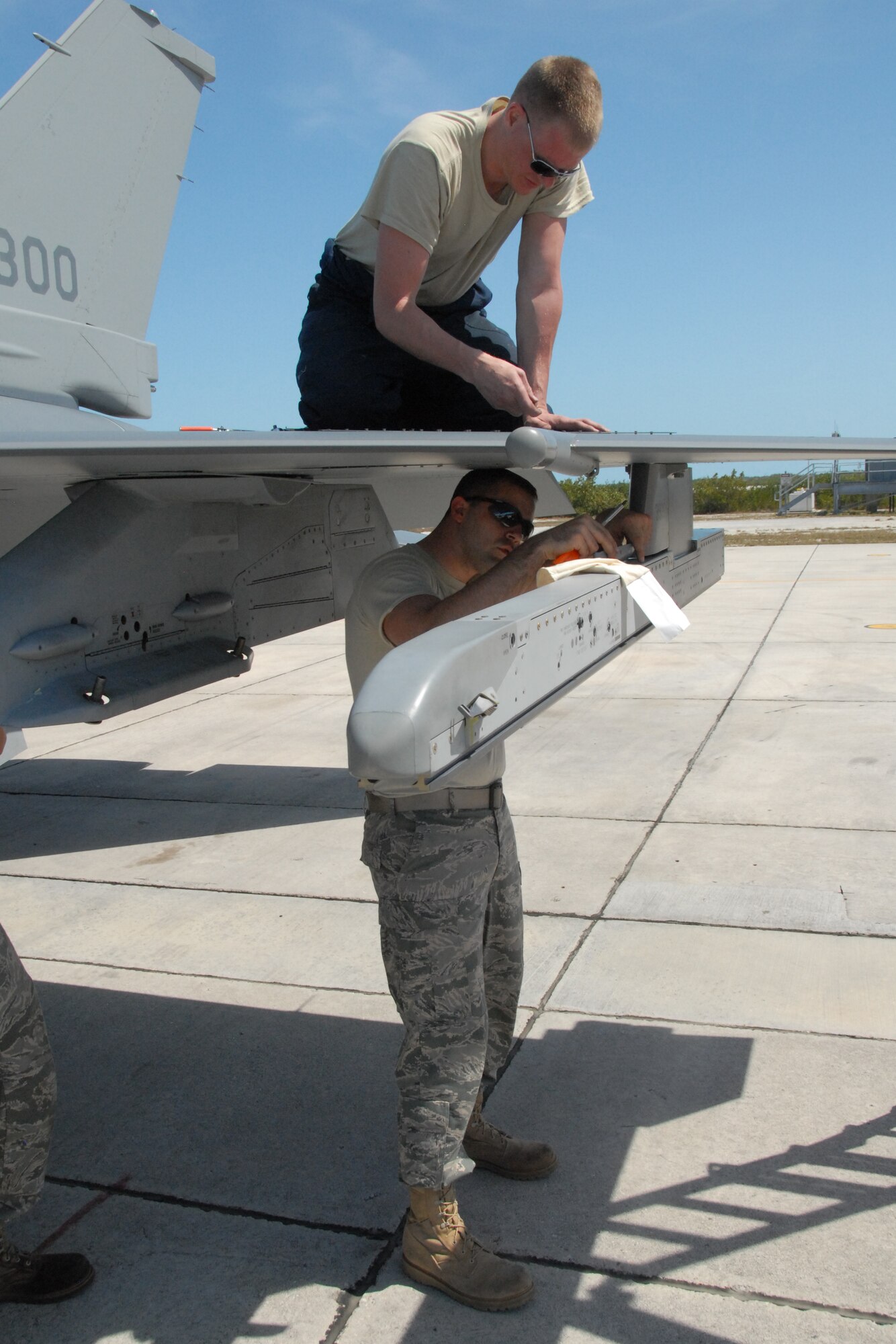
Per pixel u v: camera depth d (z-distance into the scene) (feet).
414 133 7.79
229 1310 6.94
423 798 6.88
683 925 12.82
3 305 13.35
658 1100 9.16
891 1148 8.31
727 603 44.93
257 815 18.47
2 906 14.64
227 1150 8.77
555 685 6.01
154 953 12.84
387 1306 6.93
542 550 7.02
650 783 19.17
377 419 9.86
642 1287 6.95
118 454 7.25
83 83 14.33
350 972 12.09
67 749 24.06
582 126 7.68
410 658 4.86
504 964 8.16
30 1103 6.74
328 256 9.45
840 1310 6.64
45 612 10.58
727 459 9.37
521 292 9.64
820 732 22.22
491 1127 8.20
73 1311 6.98
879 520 121.08
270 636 13.85
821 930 12.46
